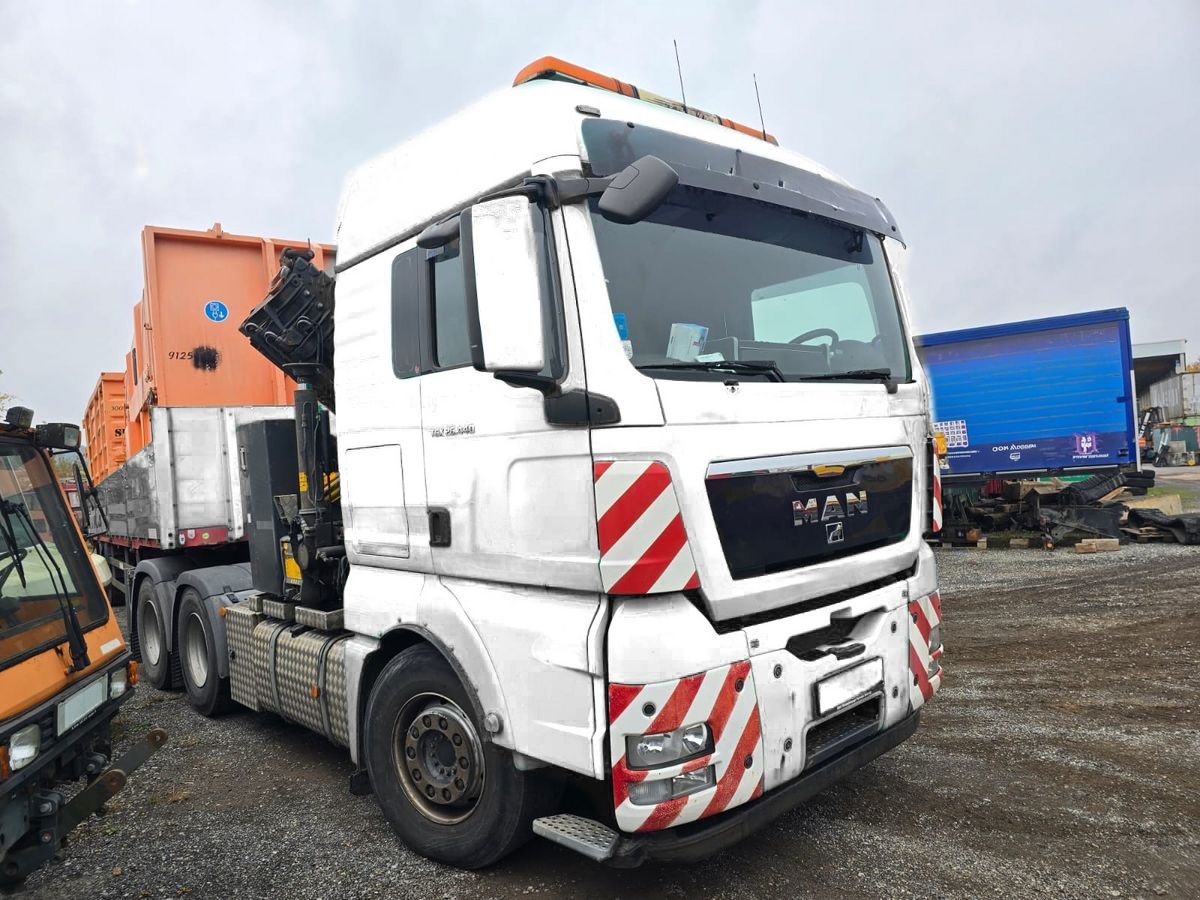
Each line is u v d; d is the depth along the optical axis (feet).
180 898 10.90
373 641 12.41
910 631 11.61
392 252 11.94
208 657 18.33
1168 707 16.24
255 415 22.36
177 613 20.40
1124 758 13.82
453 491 10.70
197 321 21.74
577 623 9.05
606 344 8.88
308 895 10.77
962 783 13.10
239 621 16.85
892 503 11.58
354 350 12.71
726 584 9.04
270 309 15.43
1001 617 24.56
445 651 10.60
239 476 21.97
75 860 12.10
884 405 11.69
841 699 10.14
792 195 11.43
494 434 10.07
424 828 11.23
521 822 10.12
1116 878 10.15
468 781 10.66
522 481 9.71
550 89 10.00
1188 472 83.61
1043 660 19.95
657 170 8.82
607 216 8.87
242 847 12.26
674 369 9.24
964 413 41.91
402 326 11.70
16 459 11.95
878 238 13.16
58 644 11.11
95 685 11.63
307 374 15.37
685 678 8.54
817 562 10.25
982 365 41.45
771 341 10.83
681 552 8.71
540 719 9.39
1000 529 40.06
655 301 9.52
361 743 12.47
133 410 25.25
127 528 24.59
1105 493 39.47
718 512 9.08
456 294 10.76
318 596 14.66
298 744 16.85
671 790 8.55
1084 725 15.47
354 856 11.75
